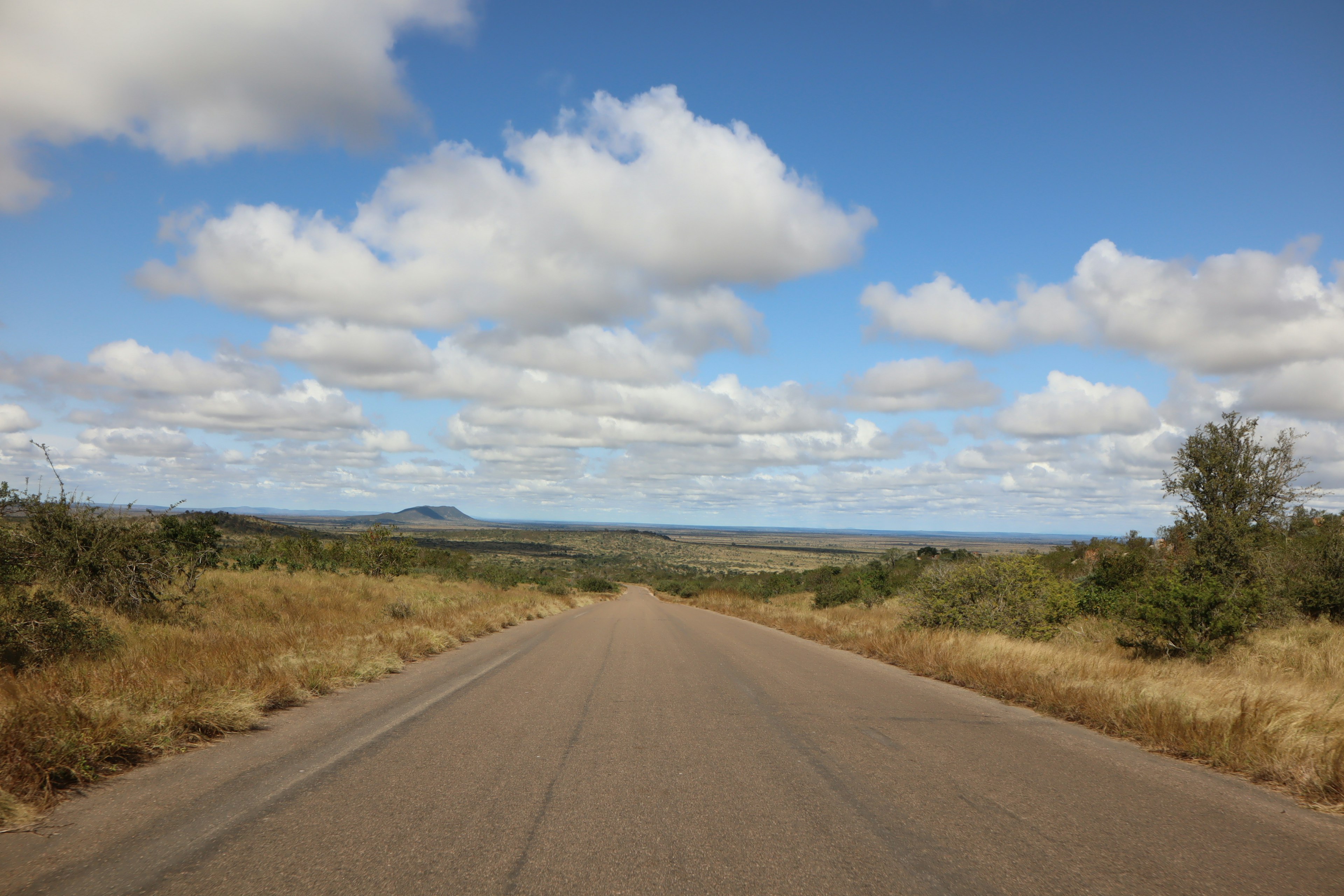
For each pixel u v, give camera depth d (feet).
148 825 13.92
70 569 39.88
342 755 19.36
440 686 31.40
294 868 12.00
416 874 11.84
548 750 20.39
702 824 14.60
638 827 14.30
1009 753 21.25
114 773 17.35
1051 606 55.83
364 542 117.60
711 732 23.34
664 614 103.14
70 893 10.94
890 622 70.79
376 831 13.78
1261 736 20.84
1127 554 79.30
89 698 20.49
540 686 31.86
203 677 25.25
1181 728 22.71
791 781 17.83
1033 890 11.77
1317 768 17.98
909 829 14.56
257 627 42.16
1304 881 12.33
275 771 17.79
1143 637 43.24
